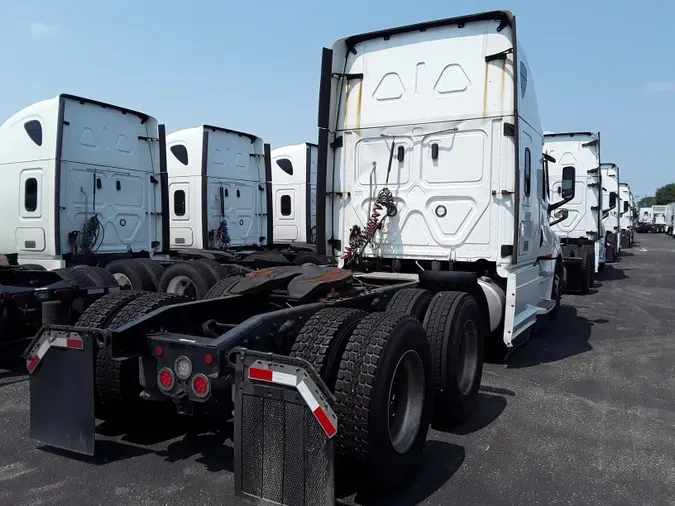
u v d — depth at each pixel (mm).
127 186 9258
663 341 8375
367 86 6738
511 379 6340
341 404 3309
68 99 8266
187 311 4340
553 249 8664
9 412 4992
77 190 8422
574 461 4180
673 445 4512
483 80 6211
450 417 4754
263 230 12578
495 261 6203
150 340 3738
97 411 4297
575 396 5746
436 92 6406
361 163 6770
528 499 3584
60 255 8188
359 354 3379
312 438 2941
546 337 8641
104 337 3672
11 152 8523
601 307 11711
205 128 11133
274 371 3018
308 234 14008
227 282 5066
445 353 4641
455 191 6328
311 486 2943
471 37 6258
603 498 3621
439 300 4910
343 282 4781
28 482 3672
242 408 3135
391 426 3639
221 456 4121
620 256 28250
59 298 6352
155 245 9805
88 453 3723
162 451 4207
